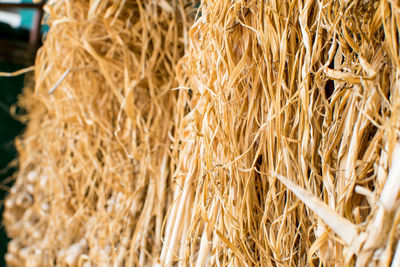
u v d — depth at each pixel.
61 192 0.91
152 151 0.73
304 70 0.42
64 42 0.79
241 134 0.48
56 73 0.82
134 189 0.76
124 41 0.75
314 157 0.45
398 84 0.37
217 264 0.47
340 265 0.39
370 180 0.41
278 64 0.45
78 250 0.84
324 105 0.43
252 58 0.49
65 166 0.87
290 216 0.44
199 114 0.52
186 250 0.50
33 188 1.28
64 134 0.90
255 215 0.48
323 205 0.37
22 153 1.48
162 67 0.78
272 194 0.44
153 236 0.70
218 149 0.50
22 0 1.48
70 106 0.83
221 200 0.46
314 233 0.45
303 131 0.44
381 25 0.41
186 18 0.77
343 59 0.47
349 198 0.39
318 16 0.42
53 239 0.94
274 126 0.45
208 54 0.51
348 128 0.41
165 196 0.72
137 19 0.79
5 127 1.84
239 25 0.49
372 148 0.39
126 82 0.70
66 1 0.73
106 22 0.72
